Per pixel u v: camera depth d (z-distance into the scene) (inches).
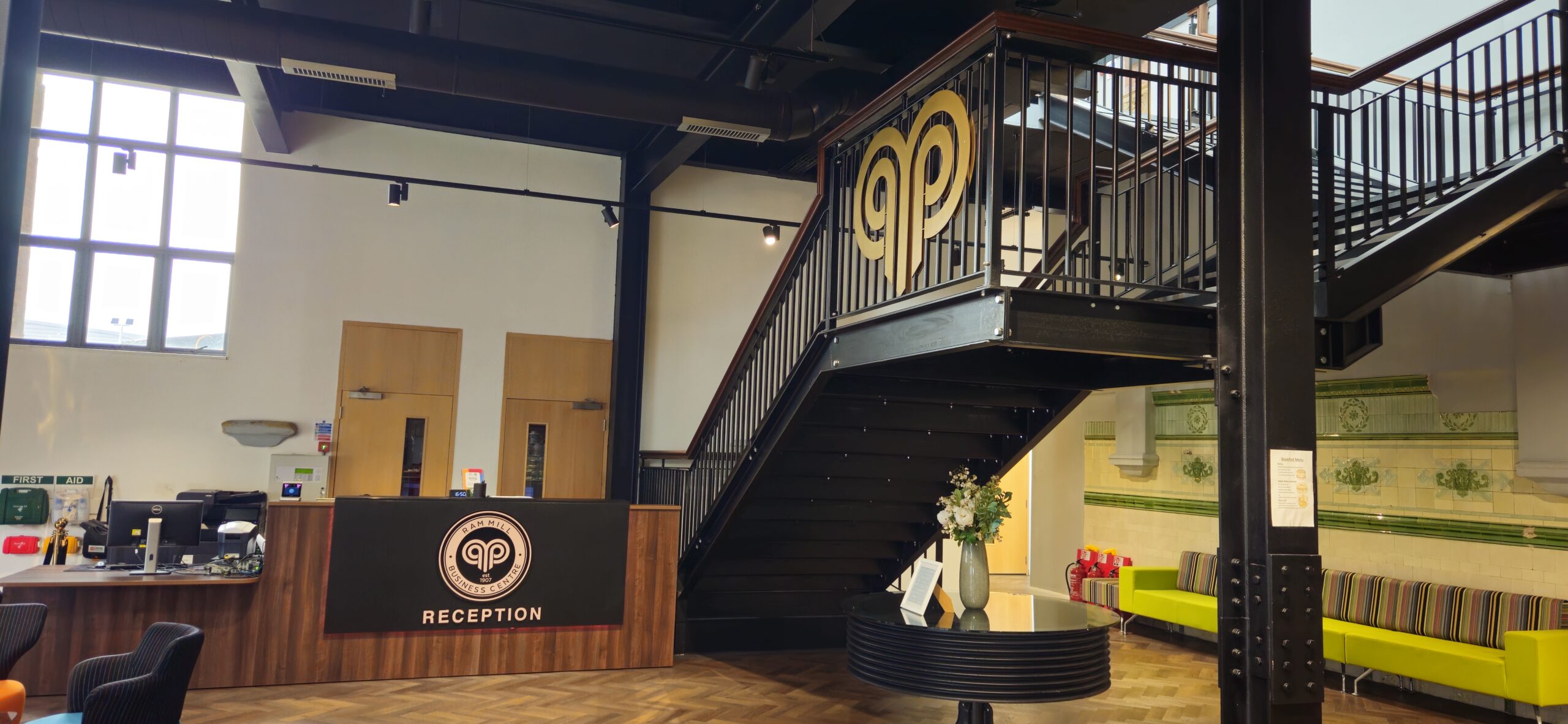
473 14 296.4
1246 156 164.4
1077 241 277.9
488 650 273.6
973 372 221.8
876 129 217.5
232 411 360.5
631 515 291.3
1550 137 192.7
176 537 263.4
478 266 396.2
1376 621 285.9
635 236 406.3
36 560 335.9
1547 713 244.7
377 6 290.7
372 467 376.2
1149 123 301.3
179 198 367.2
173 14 224.1
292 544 258.8
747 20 294.5
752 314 434.9
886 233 199.5
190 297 365.7
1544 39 272.7
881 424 252.8
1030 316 161.6
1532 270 231.8
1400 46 320.2
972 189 298.8
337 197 378.6
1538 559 253.9
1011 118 317.7
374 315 380.5
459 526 271.0
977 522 215.9
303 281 372.5
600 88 261.6
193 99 369.4
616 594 285.3
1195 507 371.6
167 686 158.4
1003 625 194.7
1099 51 172.6
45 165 354.3
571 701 248.2
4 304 117.5
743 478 269.3
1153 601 347.9
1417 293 289.7
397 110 371.9
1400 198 202.4
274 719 224.2
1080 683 193.5
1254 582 156.2
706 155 418.3
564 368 405.4
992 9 282.7
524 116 386.3
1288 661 152.4
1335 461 315.9
